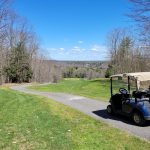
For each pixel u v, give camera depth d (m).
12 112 12.23
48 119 10.30
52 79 80.00
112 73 58.06
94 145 6.83
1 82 57.62
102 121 10.34
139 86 10.87
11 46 61.94
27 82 67.31
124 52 53.97
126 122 10.37
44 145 6.69
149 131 8.84
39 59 73.88
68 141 7.09
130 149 6.57
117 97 11.56
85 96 21.09
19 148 6.45
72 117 11.10
